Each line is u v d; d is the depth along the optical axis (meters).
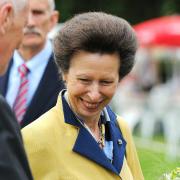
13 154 4.14
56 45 5.42
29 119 8.74
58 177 5.25
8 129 4.16
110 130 5.79
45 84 8.80
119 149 5.76
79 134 5.42
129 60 5.42
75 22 5.34
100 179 5.39
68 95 5.49
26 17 4.88
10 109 4.24
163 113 22.27
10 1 4.68
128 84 24.31
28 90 9.47
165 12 36.16
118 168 5.64
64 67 5.42
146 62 24.39
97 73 5.26
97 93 5.29
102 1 37.47
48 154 5.25
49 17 9.88
